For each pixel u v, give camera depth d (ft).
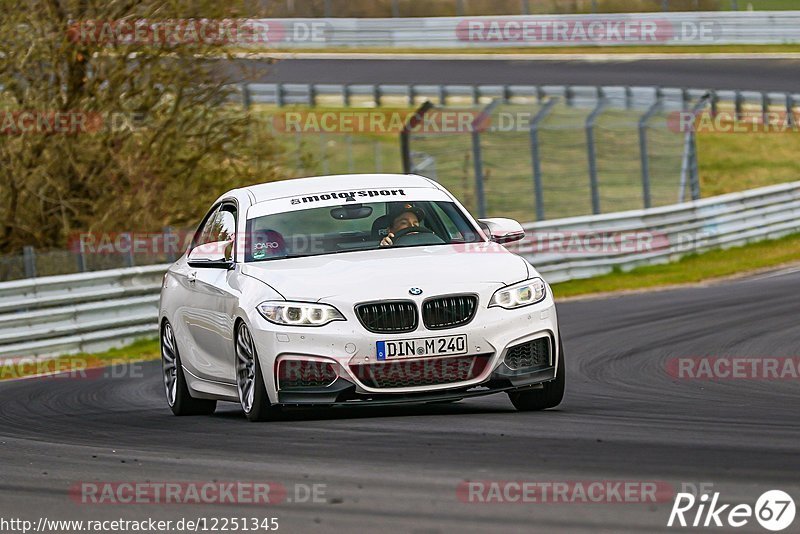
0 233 215.31
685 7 435.12
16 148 209.15
